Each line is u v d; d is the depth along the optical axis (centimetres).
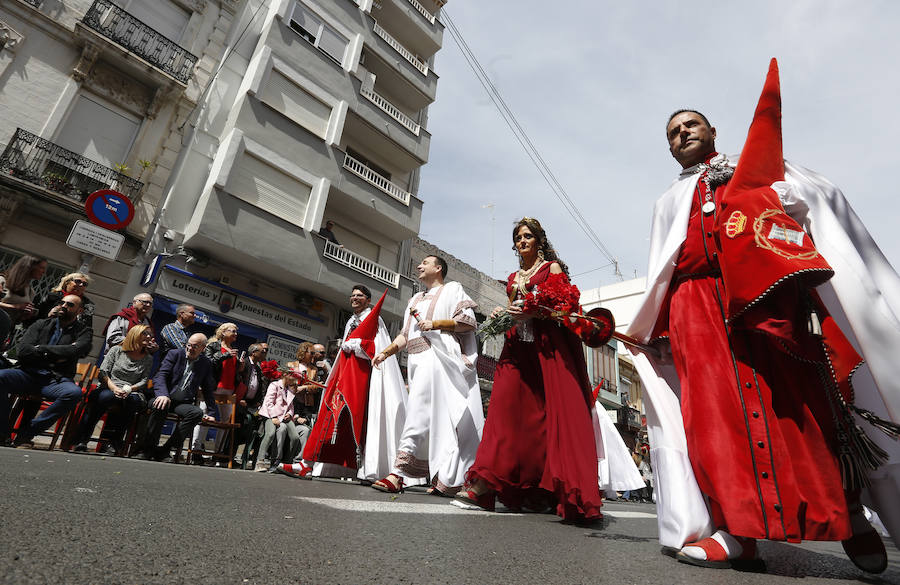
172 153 1229
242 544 113
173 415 554
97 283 1070
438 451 374
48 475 188
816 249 169
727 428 160
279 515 163
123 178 1135
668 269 197
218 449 672
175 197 1211
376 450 438
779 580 138
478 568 117
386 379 469
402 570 106
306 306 1404
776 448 153
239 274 1279
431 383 391
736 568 152
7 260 987
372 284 1491
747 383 163
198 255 1190
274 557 105
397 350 423
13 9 1063
